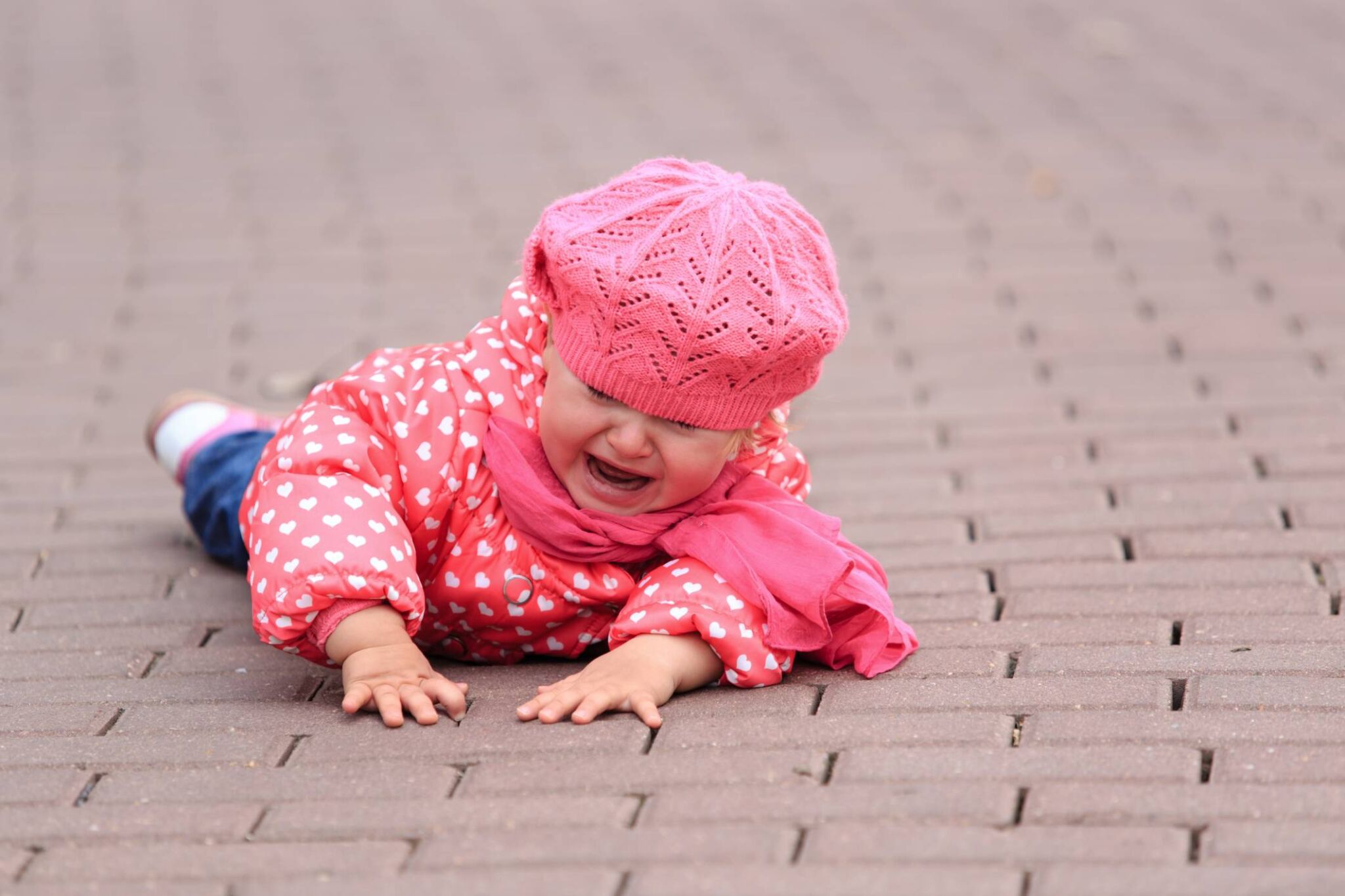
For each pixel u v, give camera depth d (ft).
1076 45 36.76
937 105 31.45
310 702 10.52
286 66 35.40
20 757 9.62
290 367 18.89
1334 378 17.21
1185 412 16.37
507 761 9.31
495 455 10.60
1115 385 17.39
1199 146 27.78
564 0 43.42
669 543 10.62
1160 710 9.78
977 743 9.37
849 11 41.52
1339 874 7.85
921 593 12.35
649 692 9.95
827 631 10.47
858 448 16.01
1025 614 11.75
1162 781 8.81
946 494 14.61
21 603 12.62
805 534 10.50
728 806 8.66
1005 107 31.14
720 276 9.46
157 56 36.35
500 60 35.99
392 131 29.96
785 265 9.73
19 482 15.55
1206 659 10.61
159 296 21.44
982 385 17.67
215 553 13.44
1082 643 11.09
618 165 27.20
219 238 23.90
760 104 31.63
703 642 10.44
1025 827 8.37
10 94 32.86
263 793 9.03
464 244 23.40
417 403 10.72
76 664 11.35
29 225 24.53
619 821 8.55
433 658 11.55
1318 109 30.01
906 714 9.83
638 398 9.73
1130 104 31.09
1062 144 28.27
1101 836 8.25
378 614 10.23
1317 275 20.92
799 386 10.09
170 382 18.45
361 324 20.26
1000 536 13.52
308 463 10.39
